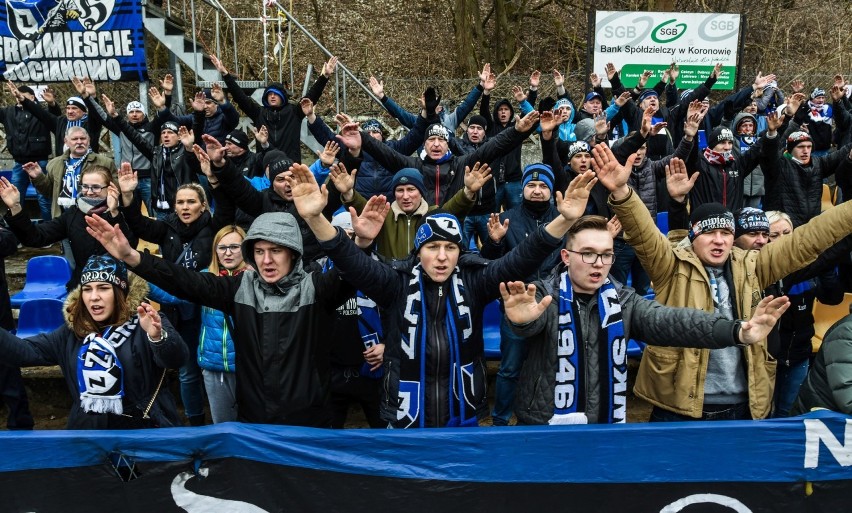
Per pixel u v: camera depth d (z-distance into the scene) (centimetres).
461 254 312
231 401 397
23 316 518
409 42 1714
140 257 283
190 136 572
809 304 416
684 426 258
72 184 663
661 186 580
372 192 655
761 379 309
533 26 1683
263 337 292
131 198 442
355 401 400
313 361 297
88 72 887
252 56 1522
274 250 293
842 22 1555
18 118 823
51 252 787
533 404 287
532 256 285
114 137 919
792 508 263
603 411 282
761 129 902
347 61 1675
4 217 423
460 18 1508
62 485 253
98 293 301
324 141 674
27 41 870
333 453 255
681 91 1136
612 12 1111
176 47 948
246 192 434
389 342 304
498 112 791
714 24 1114
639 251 316
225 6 1533
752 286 318
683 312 277
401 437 255
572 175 570
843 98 912
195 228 447
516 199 770
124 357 299
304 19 1759
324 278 301
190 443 253
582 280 281
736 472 260
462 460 257
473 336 298
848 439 261
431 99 645
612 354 282
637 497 260
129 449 253
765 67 1508
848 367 272
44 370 525
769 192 653
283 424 290
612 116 771
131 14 882
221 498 255
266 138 703
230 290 299
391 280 296
